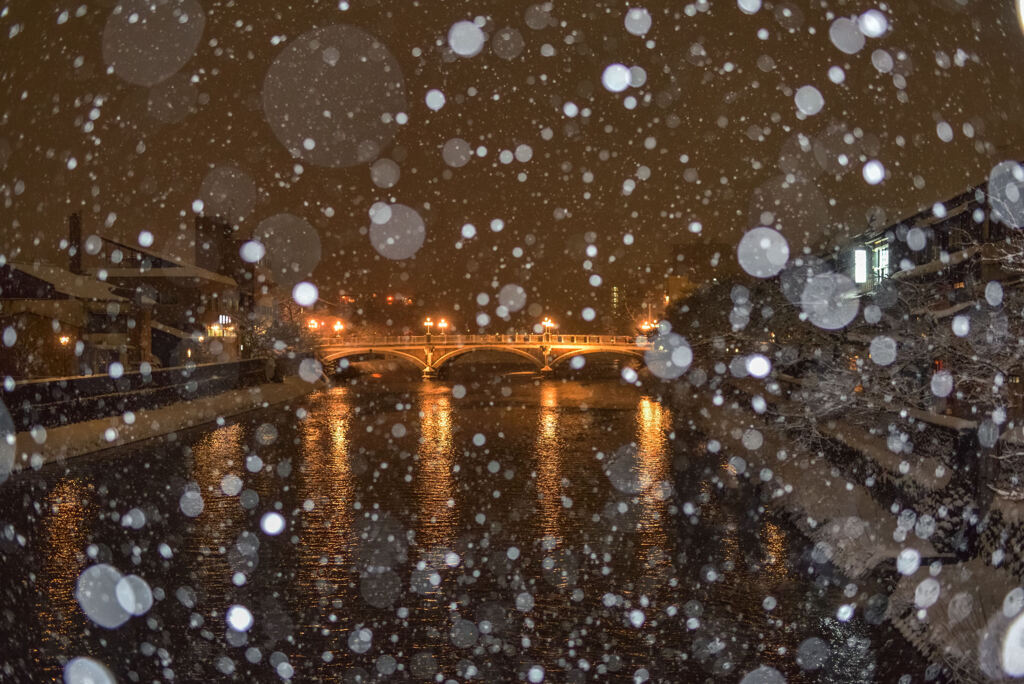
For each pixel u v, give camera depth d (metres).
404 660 8.63
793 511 14.86
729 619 9.85
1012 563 9.23
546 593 10.90
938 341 16.84
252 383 52.59
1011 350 15.86
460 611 10.17
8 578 11.33
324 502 17.17
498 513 16.02
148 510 16.12
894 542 11.11
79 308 42.94
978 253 19.12
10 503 16.66
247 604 10.36
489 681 8.15
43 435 23.20
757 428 25.59
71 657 8.53
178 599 10.55
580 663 8.59
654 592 10.94
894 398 18.58
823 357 23.83
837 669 8.28
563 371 93.88
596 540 13.80
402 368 104.12
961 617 8.51
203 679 8.06
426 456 24.81
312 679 8.14
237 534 14.14
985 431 10.31
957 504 10.32
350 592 10.90
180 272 62.94
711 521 15.16
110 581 11.24
